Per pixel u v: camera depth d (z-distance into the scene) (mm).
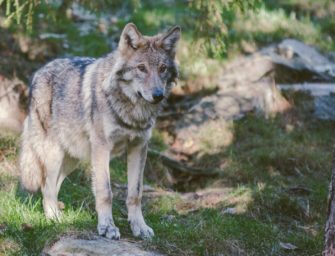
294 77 16156
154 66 8453
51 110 9523
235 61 16656
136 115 8562
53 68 9797
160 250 8281
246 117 14500
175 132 14297
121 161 12711
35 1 11250
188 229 9016
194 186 12562
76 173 11594
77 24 17750
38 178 9766
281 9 20375
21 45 15391
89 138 8930
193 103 15352
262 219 10531
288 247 9398
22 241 8516
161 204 10734
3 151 11688
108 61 8828
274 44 18047
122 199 10875
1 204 9344
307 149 13398
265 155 13062
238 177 12523
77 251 7898
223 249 8758
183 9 19172
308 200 11188
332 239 7613
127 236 8672
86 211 9664
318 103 15148
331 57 18266
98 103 8648
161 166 12688
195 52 12672
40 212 9523
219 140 13844
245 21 18859
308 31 19562
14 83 13211
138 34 8531
